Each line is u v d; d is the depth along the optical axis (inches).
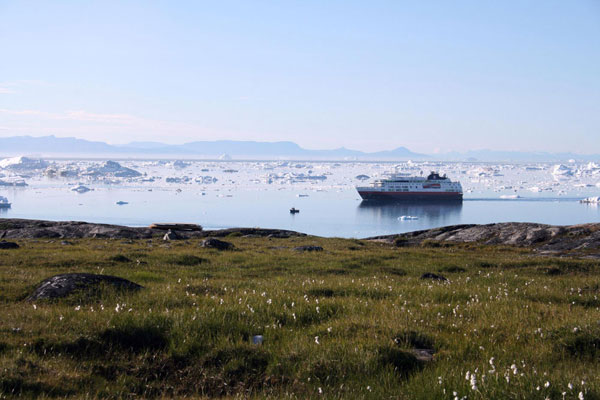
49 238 1664.6
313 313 526.0
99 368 377.4
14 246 1235.2
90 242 1498.5
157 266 966.4
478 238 1895.9
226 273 918.4
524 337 449.4
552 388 315.0
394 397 328.8
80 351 398.3
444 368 370.3
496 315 526.9
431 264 1130.0
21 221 2066.9
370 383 352.2
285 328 470.0
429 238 2039.9
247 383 365.4
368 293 662.5
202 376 374.3
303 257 1202.6
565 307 586.6
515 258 1305.4
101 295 560.4
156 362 391.9
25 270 836.6
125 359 394.6
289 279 818.2
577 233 1706.4
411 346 431.2
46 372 351.6
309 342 423.5
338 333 454.0
